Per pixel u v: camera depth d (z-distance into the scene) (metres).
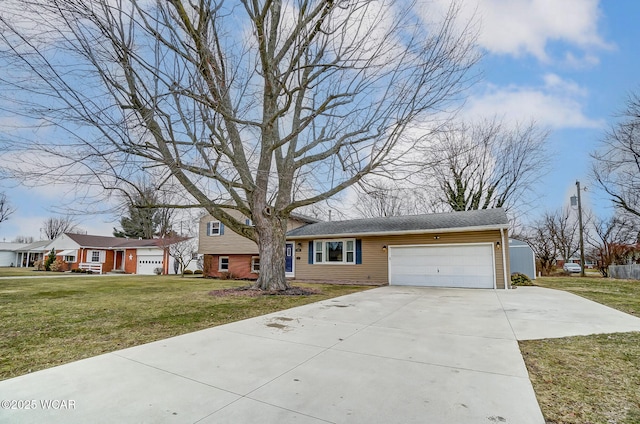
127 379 3.16
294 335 4.85
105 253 31.17
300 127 9.02
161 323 5.66
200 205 9.45
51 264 30.33
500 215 13.53
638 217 21.61
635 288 11.91
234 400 2.72
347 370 3.42
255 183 9.92
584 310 6.96
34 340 4.57
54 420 2.38
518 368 3.46
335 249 16.14
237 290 10.34
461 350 4.10
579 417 2.48
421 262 13.81
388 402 2.69
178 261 25.22
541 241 25.44
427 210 24.39
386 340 4.57
